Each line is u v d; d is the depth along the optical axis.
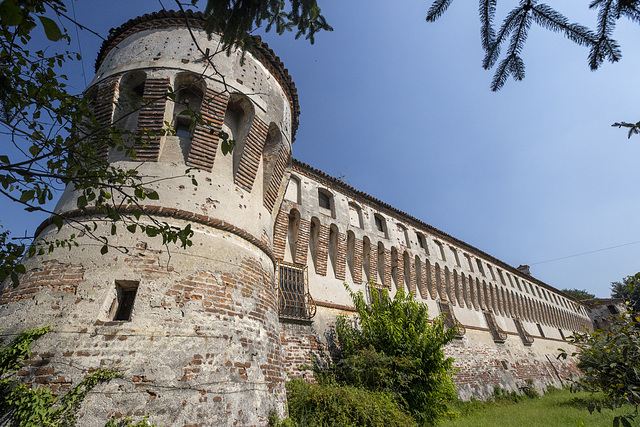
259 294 7.35
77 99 4.07
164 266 6.18
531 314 32.72
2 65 3.54
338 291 15.29
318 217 15.94
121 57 8.67
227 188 7.82
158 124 7.57
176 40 8.64
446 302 21.55
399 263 19.30
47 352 5.10
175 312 5.83
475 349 21.62
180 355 5.50
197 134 7.70
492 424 13.02
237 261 7.16
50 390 4.79
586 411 15.05
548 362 29.95
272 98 9.68
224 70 8.56
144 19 9.16
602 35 3.37
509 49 3.93
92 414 4.70
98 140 4.09
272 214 9.68
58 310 5.50
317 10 4.81
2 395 4.73
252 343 6.53
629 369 6.43
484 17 3.74
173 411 5.05
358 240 17.47
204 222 7.00
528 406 18.61
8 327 5.44
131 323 5.49
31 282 5.92
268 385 6.50
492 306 27.00
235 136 8.73
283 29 5.02
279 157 9.61
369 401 9.03
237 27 4.43
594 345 7.25
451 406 16.55
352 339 12.85
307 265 14.52
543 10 3.50
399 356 11.81
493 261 30.20
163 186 7.03
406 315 13.54
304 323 12.84
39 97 3.79
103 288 5.75
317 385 10.14
